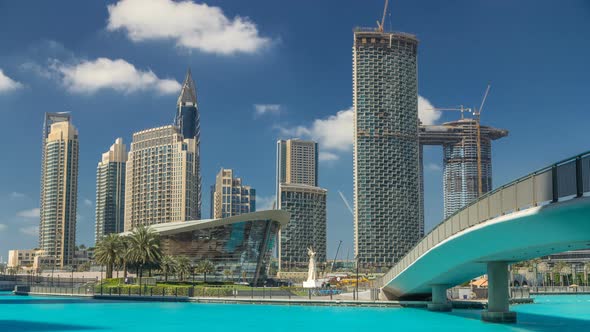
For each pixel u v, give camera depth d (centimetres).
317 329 5078
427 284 7038
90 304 8994
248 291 10262
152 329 5188
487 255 4922
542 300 11138
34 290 12462
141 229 12862
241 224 16700
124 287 11038
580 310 7856
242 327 5303
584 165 3080
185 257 15850
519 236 4050
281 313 6956
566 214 3291
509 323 5388
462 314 6600
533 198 3603
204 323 5688
